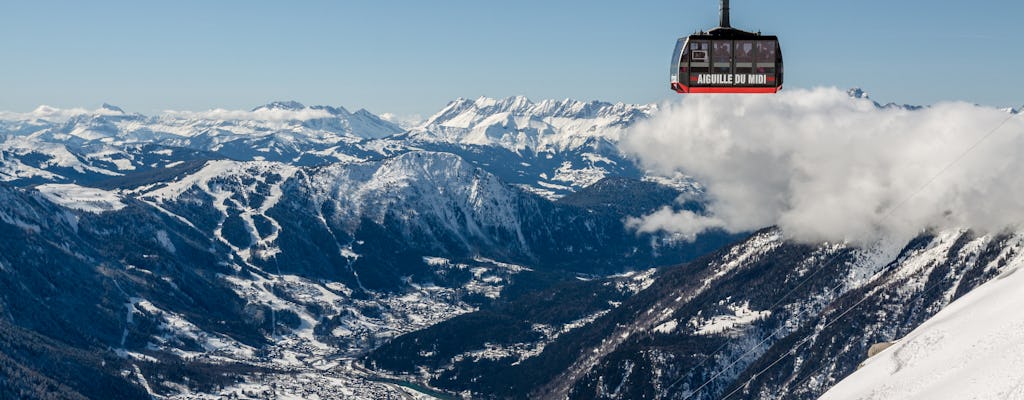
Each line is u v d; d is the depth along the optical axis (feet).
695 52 382.63
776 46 379.55
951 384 415.23
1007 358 405.18
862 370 527.40
